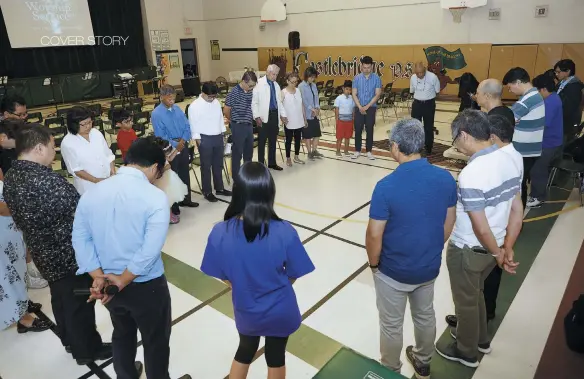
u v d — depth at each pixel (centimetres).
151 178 182
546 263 329
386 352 205
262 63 1531
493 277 251
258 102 527
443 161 602
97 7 1398
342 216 436
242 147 503
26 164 195
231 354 247
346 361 137
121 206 168
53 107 1280
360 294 301
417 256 177
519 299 286
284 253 153
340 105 625
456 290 214
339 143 647
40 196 194
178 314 286
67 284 216
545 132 409
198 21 1641
